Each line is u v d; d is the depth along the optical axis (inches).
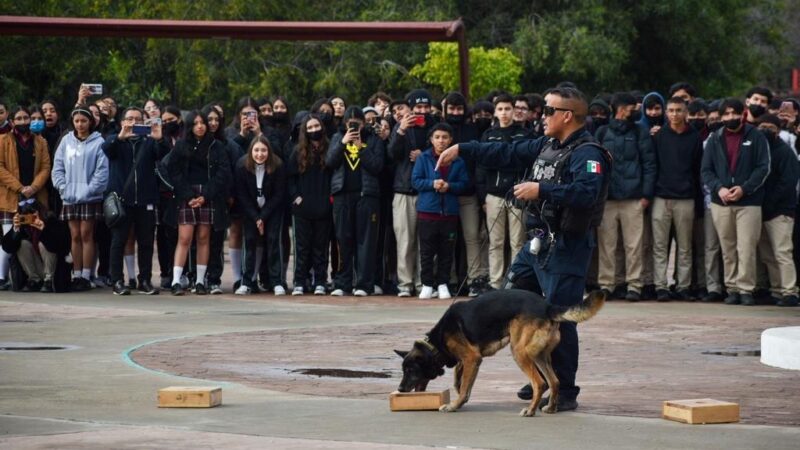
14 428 456.1
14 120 1000.9
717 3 2442.2
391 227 981.2
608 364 633.6
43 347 686.5
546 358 481.7
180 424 464.1
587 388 557.0
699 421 462.6
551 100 503.8
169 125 998.4
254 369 610.2
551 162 502.3
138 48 2160.4
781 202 909.8
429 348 500.7
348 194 959.0
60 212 1007.6
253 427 458.0
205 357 649.6
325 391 546.3
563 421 471.2
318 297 956.0
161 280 1031.6
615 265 952.9
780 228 911.0
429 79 1941.4
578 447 420.8
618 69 2197.3
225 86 2192.4
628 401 519.5
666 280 941.2
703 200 940.6
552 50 2178.9
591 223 499.2
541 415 484.1
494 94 986.7
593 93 2274.9
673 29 2342.5
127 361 633.0
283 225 1013.8
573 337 497.7
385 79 2137.1
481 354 491.5
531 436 441.1
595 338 733.3
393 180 964.6
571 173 496.4
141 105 1930.4
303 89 2178.9
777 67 2999.5
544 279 503.2
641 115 972.6
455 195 937.5
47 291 986.7
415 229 957.2
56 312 855.1
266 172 965.8
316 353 666.2
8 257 1013.8
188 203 958.4
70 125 1000.9
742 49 2554.1
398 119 958.4
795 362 614.2
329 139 984.9
